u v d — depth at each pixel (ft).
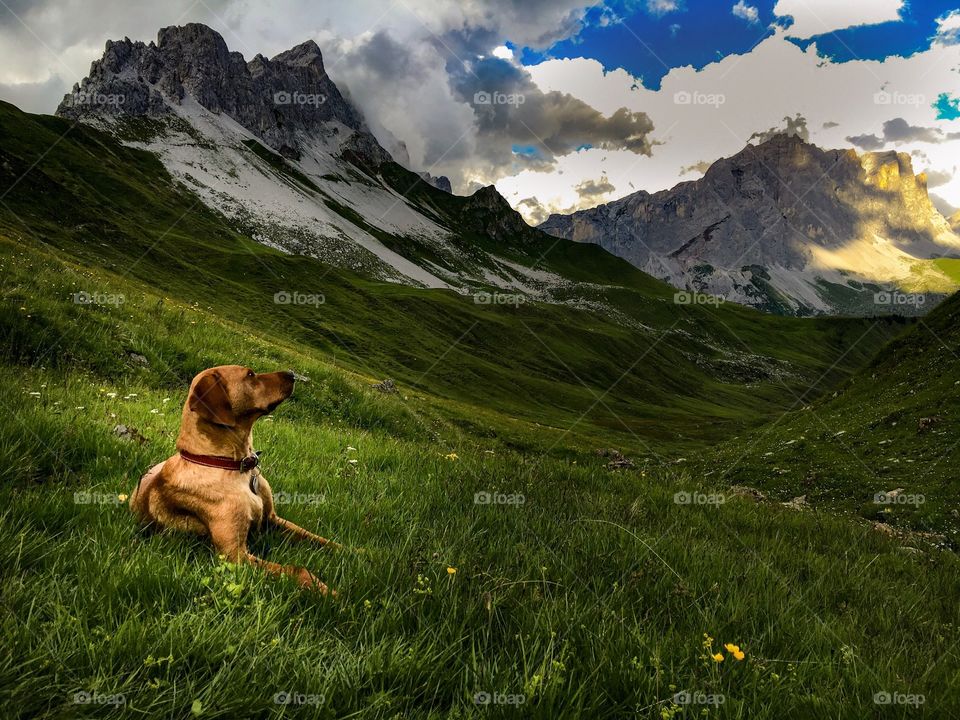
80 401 27.30
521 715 8.72
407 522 18.39
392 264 637.71
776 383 574.97
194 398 14.80
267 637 9.89
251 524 15.20
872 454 84.23
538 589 13.29
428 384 266.36
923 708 10.39
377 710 8.57
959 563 29.09
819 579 18.53
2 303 42.78
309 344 260.42
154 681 8.41
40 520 13.64
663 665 10.61
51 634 8.88
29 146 385.29
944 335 114.52
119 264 250.78
